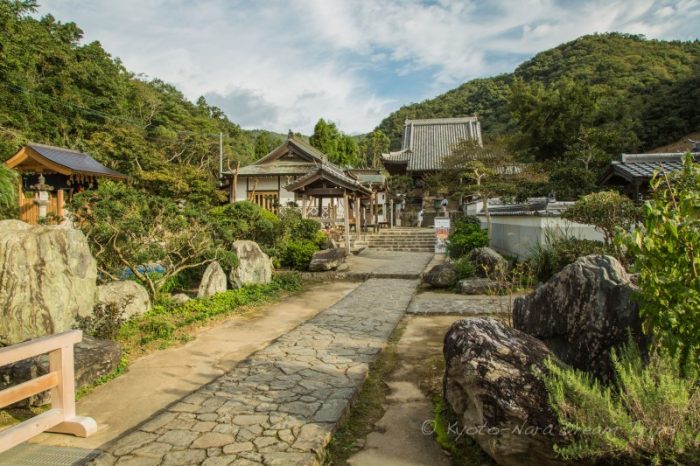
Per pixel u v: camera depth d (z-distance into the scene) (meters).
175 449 3.50
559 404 2.89
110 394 4.82
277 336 7.10
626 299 3.87
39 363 4.65
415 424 4.14
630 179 12.52
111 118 31.83
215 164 36.31
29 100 23.50
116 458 3.39
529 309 4.76
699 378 2.91
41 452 3.66
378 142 58.41
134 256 8.59
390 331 7.11
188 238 9.59
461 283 10.69
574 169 22.20
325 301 10.05
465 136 38.22
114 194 8.73
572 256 9.30
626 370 3.21
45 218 9.45
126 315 7.52
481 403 3.23
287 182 27.73
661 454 2.64
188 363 5.80
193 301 8.84
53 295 6.02
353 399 4.57
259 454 3.41
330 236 18.38
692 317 2.90
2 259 6.10
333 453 3.66
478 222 19.28
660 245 3.04
